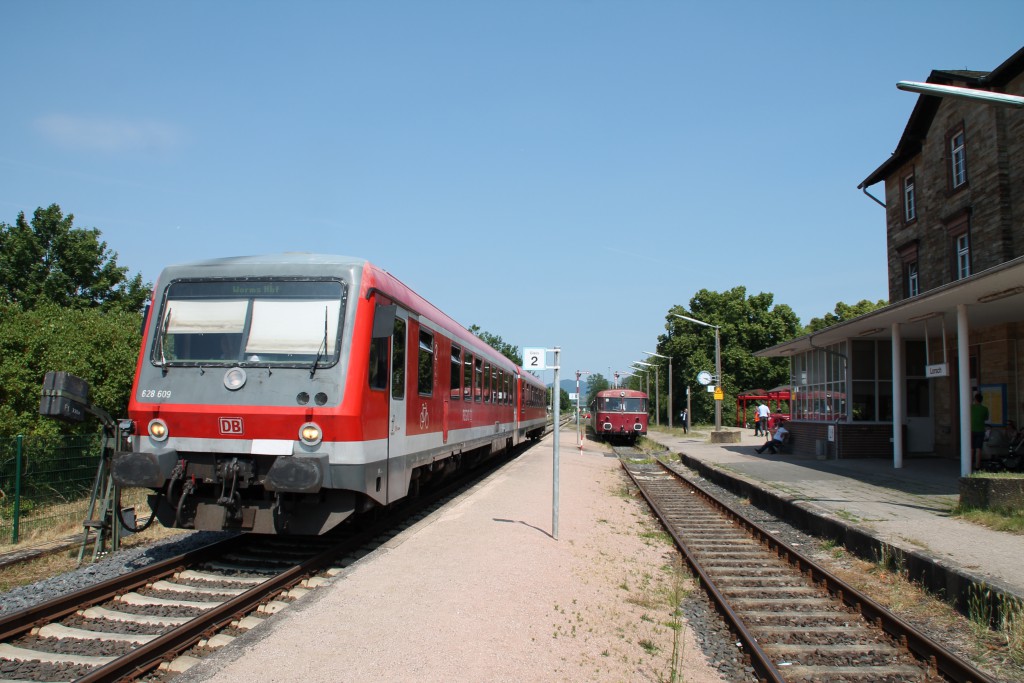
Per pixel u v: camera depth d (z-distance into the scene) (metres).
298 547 9.12
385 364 8.58
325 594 6.50
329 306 7.87
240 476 7.68
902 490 14.64
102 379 13.96
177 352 7.95
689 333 63.94
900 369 18.06
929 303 13.95
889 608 7.89
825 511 12.09
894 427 18.20
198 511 7.79
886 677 6.02
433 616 6.18
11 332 12.59
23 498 10.97
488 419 17.05
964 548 9.00
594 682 5.43
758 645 6.36
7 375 12.23
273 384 7.63
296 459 7.32
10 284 23.66
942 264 20.31
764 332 61.78
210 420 7.67
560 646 6.02
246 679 4.69
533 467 20.17
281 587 7.11
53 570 8.13
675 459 28.23
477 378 15.52
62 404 7.90
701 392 61.78
